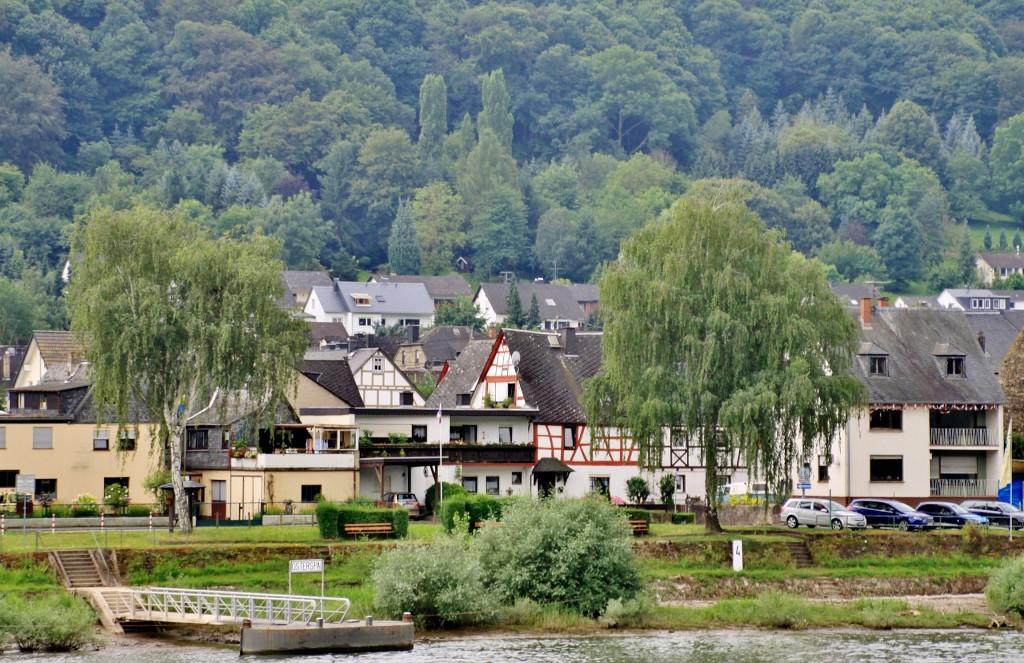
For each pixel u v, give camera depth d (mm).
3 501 194375
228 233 193750
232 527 186250
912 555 186250
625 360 184000
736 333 180000
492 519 170750
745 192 192000
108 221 179000
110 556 163375
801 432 182500
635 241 189625
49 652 146250
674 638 155500
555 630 158125
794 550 182375
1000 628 163375
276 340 180375
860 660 145625
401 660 142625
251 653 144500
